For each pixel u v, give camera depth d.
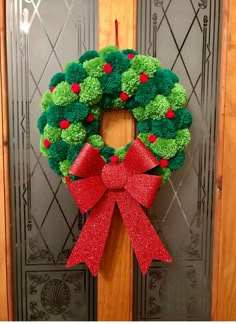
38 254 0.64
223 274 0.65
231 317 0.66
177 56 0.62
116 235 0.62
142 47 0.61
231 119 0.62
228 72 0.61
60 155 0.55
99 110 0.57
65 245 0.64
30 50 0.61
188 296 0.66
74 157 0.54
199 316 0.67
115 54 0.54
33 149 0.62
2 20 0.59
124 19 0.59
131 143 0.56
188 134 0.56
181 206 0.65
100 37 0.59
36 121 0.62
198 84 0.63
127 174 0.56
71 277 0.65
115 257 0.63
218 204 0.64
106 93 0.55
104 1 0.59
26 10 0.60
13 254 0.64
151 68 0.54
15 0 0.60
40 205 0.64
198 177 0.64
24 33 0.60
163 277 0.66
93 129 0.57
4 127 0.61
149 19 0.61
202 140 0.64
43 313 0.65
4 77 0.60
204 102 0.63
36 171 0.63
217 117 0.63
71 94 0.53
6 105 0.61
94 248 0.57
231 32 0.61
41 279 0.65
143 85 0.54
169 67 0.62
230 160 0.63
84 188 0.54
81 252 0.57
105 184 0.56
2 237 0.62
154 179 0.54
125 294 0.64
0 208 0.62
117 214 0.62
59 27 0.60
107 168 0.56
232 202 0.64
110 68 0.53
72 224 0.64
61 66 0.61
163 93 0.55
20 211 0.63
